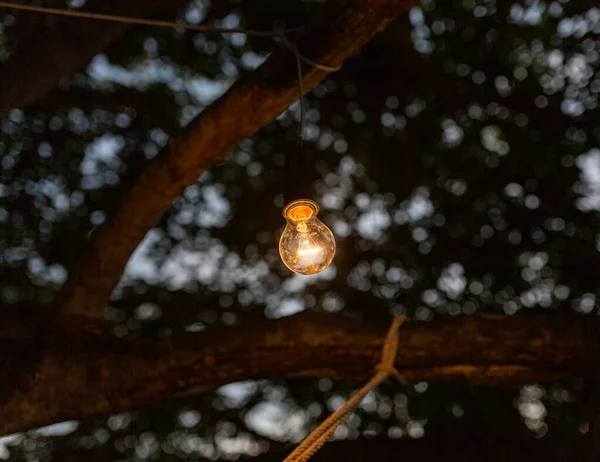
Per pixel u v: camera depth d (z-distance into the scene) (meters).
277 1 4.88
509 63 5.07
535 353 3.55
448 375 3.73
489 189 5.18
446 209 5.23
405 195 5.30
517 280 5.08
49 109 4.71
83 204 4.84
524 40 5.01
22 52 3.24
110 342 3.72
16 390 3.52
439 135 5.23
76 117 4.79
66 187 4.82
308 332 3.68
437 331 3.67
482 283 5.16
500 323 3.63
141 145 4.91
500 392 4.83
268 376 3.81
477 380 3.74
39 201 4.76
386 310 5.25
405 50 5.06
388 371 3.63
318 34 2.76
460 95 5.16
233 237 5.24
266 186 5.26
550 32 4.95
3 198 4.71
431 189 5.27
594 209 4.95
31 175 4.76
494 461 4.28
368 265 5.30
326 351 3.68
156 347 3.72
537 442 4.38
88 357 3.63
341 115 5.28
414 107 5.25
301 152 2.46
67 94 4.67
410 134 5.26
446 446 4.35
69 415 3.56
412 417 5.00
